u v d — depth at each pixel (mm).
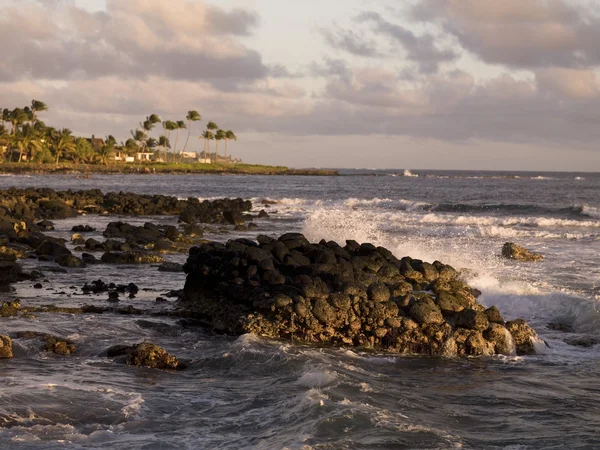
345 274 16906
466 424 10289
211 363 13477
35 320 16359
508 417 10633
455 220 48781
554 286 21031
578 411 10969
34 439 9320
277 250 18234
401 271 18328
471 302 16359
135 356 13242
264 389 11711
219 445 9219
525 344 15062
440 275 18703
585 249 32281
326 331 15242
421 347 14883
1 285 21078
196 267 18156
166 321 17016
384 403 11008
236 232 41938
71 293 20188
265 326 15484
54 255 27766
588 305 17453
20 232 32781
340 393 11305
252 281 16438
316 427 9625
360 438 9328
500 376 13141
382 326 15086
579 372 13461
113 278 23375
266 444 9133
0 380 11734
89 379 12117
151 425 9992
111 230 37500
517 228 44562
